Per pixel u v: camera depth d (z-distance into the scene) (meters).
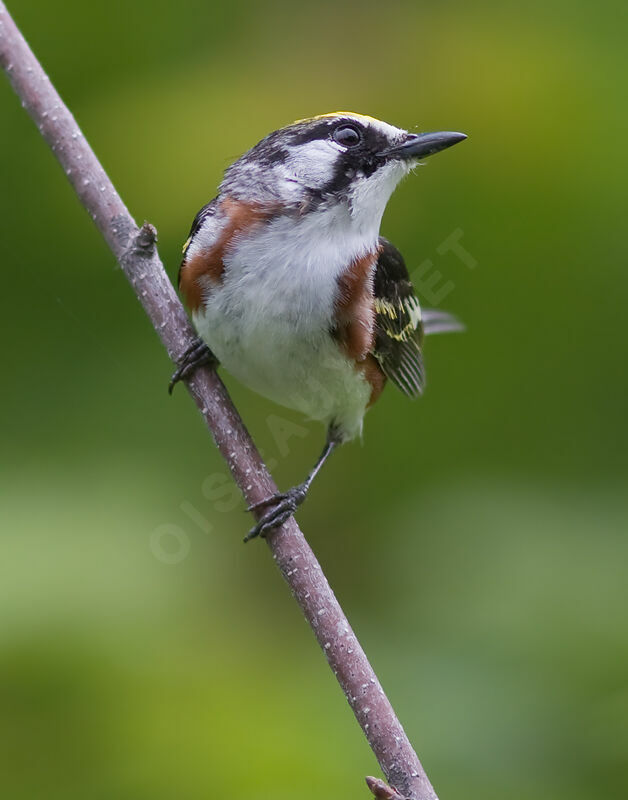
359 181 8.26
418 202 11.16
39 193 11.12
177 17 11.25
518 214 11.20
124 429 10.77
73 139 7.63
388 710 6.25
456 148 11.04
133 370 10.96
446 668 9.34
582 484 11.42
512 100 11.02
